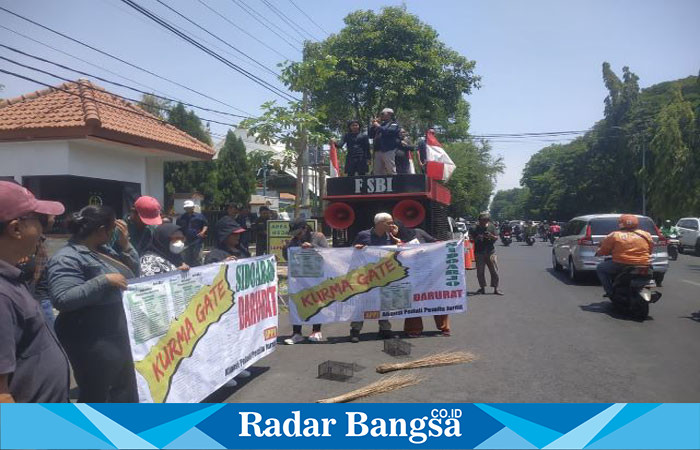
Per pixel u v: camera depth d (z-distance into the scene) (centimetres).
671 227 2542
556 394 516
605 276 944
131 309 375
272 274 630
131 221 546
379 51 2334
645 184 4025
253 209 2761
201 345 463
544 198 8031
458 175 4553
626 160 4666
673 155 3272
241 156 3120
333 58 1411
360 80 2320
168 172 2770
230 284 524
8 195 265
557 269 1655
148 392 383
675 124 3284
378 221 761
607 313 939
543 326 832
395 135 1128
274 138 1369
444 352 678
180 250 531
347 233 1059
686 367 605
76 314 364
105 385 374
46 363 273
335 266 741
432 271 762
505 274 1614
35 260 471
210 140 3155
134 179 1458
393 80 2275
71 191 1259
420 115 2728
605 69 4969
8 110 1301
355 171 1141
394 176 1005
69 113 1233
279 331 830
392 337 770
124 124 1334
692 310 964
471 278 1511
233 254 617
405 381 548
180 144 1470
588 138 5453
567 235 1507
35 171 1234
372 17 2375
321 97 2269
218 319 496
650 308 984
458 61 2516
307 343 740
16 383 262
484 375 581
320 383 563
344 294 741
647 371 591
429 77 2416
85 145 1271
